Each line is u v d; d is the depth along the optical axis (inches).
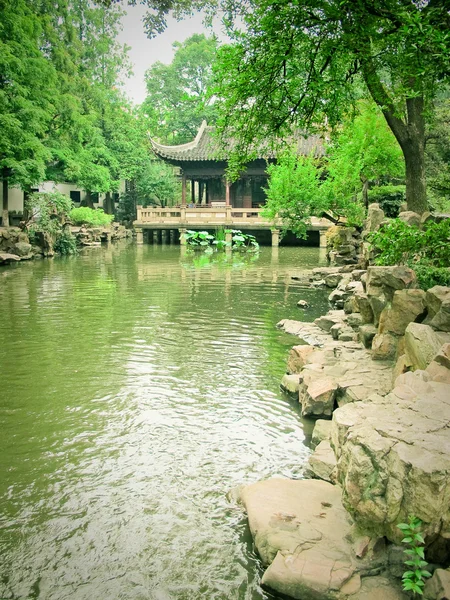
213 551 172.7
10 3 1083.3
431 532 138.1
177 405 295.7
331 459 215.5
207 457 236.2
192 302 615.2
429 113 555.8
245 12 373.7
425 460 142.5
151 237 1678.2
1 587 157.1
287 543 158.4
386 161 818.8
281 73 401.7
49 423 271.9
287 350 404.8
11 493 207.3
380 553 149.6
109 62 1916.8
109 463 230.7
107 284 760.3
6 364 369.4
